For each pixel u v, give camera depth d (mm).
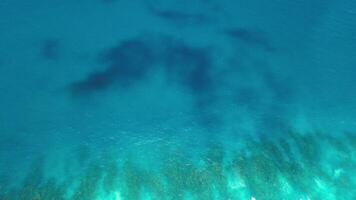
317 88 36156
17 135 29375
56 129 30375
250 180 27734
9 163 27453
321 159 29578
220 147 30266
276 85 36594
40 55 36844
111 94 34125
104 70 36469
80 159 28391
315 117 33312
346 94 35500
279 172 28344
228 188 27094
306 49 41125
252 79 37219
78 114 31844
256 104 34469
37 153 28422
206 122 32469
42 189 25984
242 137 31250
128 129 31188
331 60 39500
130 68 37125
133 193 26312
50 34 39531
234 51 40656
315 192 27016
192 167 28422
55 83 34250
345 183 27672
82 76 35469
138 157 28953
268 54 40375
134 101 33781
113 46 39469
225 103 34438
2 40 37719
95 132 30609
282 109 34031
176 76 36938
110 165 28141
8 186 25938
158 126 31703
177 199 26156
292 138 31328
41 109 31719
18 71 34719
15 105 31594
